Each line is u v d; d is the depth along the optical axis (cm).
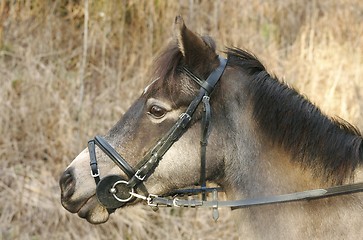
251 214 545
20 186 1058
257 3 1368
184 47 533
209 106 532
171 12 1348
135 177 540
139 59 1305
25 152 1131
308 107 543
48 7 1355
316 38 1364
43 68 1252
